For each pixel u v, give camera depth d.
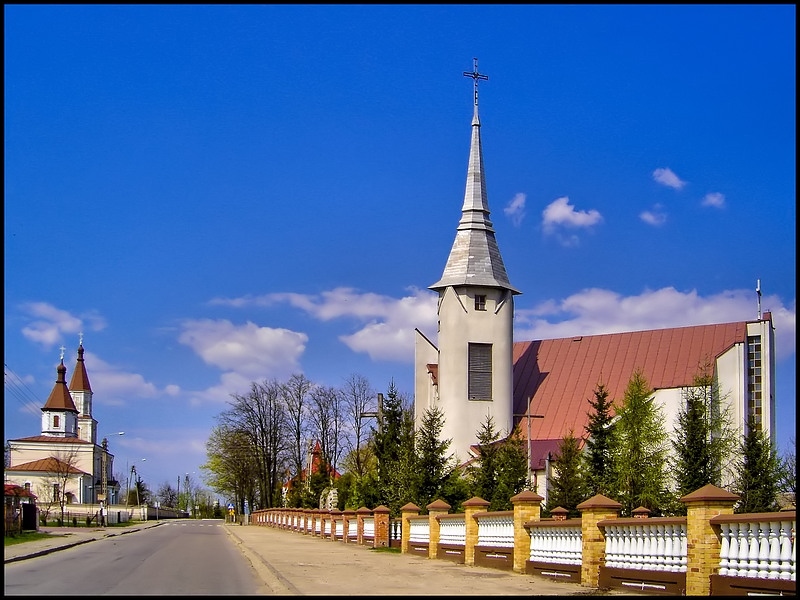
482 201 66.75
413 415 71.19
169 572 24.55
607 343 69.19
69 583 20.61
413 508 37.22
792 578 14.96
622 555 20.06
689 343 65.25
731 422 51.41
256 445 100.62
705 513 16.67
